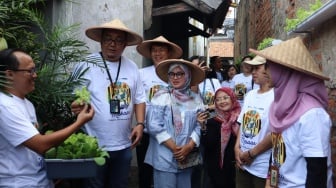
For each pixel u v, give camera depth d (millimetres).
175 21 10305
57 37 3922
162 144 3859
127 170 4008
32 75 2730
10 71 2670
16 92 2715
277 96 2703
